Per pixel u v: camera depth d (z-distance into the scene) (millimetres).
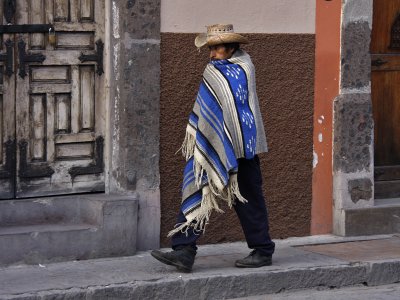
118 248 11016
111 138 11406
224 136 10039
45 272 10250
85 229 10797
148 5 11188
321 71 12383
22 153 11062
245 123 10156
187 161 10281
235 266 10688
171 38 11414
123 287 9797
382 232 12758
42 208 11117
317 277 10797
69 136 11297
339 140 12453
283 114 12203
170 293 10016
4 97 10906
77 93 11297
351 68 12445
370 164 12664
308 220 12508
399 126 13570
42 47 11070
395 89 13492
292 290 10672
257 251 10688
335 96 12477
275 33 12078
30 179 11133
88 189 11445
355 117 12500
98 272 10297
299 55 12234
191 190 10164
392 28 13383
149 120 11320
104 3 11344
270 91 12109
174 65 11461
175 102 11500
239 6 11828
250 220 10531
